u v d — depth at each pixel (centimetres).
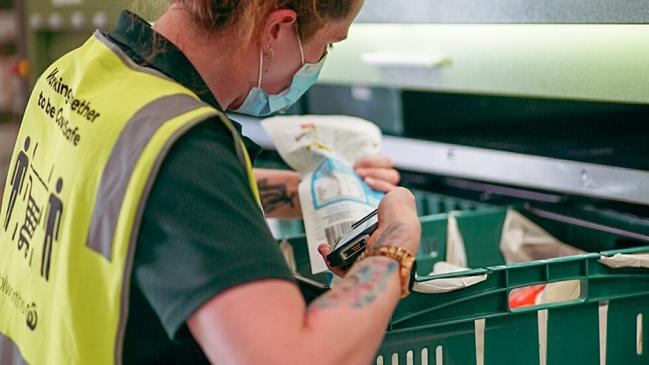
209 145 124
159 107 129
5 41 401
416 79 247
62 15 349
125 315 124
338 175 211
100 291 128
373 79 260
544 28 211
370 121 288
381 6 228
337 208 203
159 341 132
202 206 120
